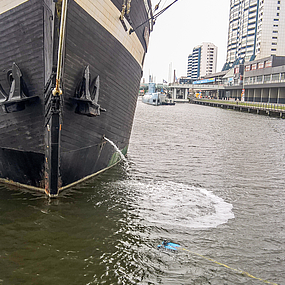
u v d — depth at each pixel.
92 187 11.02
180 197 10.83
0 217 8.34
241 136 27.62
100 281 6.09
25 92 9.04
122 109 13.45
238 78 96.00
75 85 9.27
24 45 8.66
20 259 6.59
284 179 13.59
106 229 8.07
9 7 8.56
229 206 10.23
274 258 7.18
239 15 123.94
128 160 16.09
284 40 107.00
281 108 54.12
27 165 10.06
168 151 19.31
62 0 7.62
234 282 6.28
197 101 112.00
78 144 10.24
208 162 16.53
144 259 6.90
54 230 7.82
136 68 14.20
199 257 7.10
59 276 6.14
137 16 12.67
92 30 9.31
